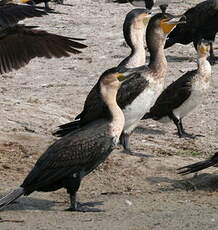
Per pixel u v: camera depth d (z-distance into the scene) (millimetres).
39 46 12039
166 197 13180
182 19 18719
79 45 12000
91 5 29828
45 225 11461
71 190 12172
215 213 12227
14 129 16531
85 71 22031
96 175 14281
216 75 21625
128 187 13797
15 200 12477
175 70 21984
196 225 11562
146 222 11695
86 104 14648
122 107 15242
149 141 16844
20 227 11359
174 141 16969
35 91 20125
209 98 19781
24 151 15273
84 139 12047
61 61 22938
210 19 23047
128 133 15492
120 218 11898
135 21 16344
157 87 15570
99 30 26047
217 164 13914
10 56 12078
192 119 18531
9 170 14352
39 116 17484
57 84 20797
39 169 11898
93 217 11930
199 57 17516
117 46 24359
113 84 12406
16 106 17938
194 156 15680
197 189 13680
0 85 20594
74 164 12000
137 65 16328
